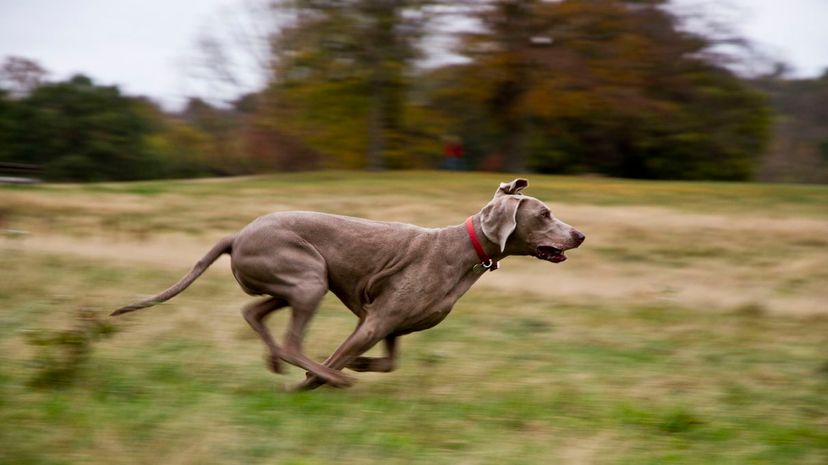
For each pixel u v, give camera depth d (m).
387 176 25.12
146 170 44.12
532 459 5.44
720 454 5.71
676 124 38.25
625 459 5.52
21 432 5.37
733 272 13.34
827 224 16.62
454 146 35.59
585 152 39.69
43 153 42.88
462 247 6.71
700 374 7.77
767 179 48.25
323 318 9.51
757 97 39.31
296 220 6.65
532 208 6.70
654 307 10.82
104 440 5.27
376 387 6.96
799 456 5.71
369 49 33.47
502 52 32.59
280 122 39.47
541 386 7.14
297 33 34.38
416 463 5.27
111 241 14.60
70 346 6.64
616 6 32.62
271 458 5.22
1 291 10.00
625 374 7.70
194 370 7.11
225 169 45.59
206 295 10.48
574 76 31.89
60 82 44.16
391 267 6.62
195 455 5.12
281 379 7.11
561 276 12.92
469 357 8.12
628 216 17.30
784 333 9.60
